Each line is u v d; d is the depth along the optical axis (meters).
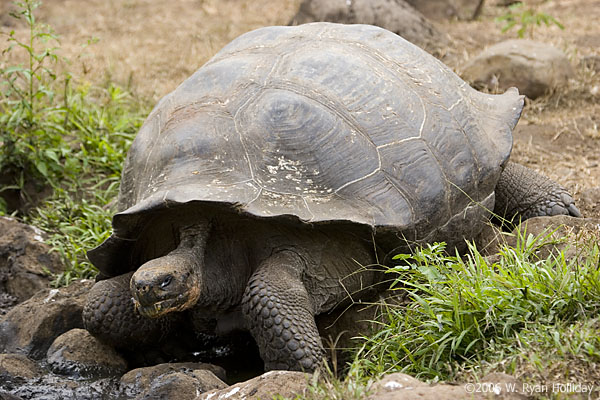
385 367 7.06
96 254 8.58
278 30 9.57
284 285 7.58
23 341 8.84
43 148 12.65
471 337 6.88
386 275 8.47
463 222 8.80
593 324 6.43
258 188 7.79
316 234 7.96
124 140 13.33
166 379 7.20
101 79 16.92
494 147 9.35
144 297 7.40
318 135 8.09
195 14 23.72
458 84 9.82
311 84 8.48
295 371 7.14
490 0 25.39
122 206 8.76
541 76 15.05
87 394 7.88
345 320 8.44
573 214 10.21
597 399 5.69
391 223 7.88
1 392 7.38
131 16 23.53
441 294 7.15
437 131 8.73
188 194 7.69
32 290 10.08
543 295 6.81
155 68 18.14
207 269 8.07
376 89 8.65
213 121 8.32
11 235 10.44
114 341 8.45
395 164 8.23
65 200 11.98
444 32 19.55
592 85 15.70
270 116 8.16
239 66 8.84
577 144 13.40
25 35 21.06
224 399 6.54
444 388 5.81
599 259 7.18
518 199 10.32
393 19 17.97
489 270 7.27
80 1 25.20
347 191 7.93
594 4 24.16
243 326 8.20
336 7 17.77
